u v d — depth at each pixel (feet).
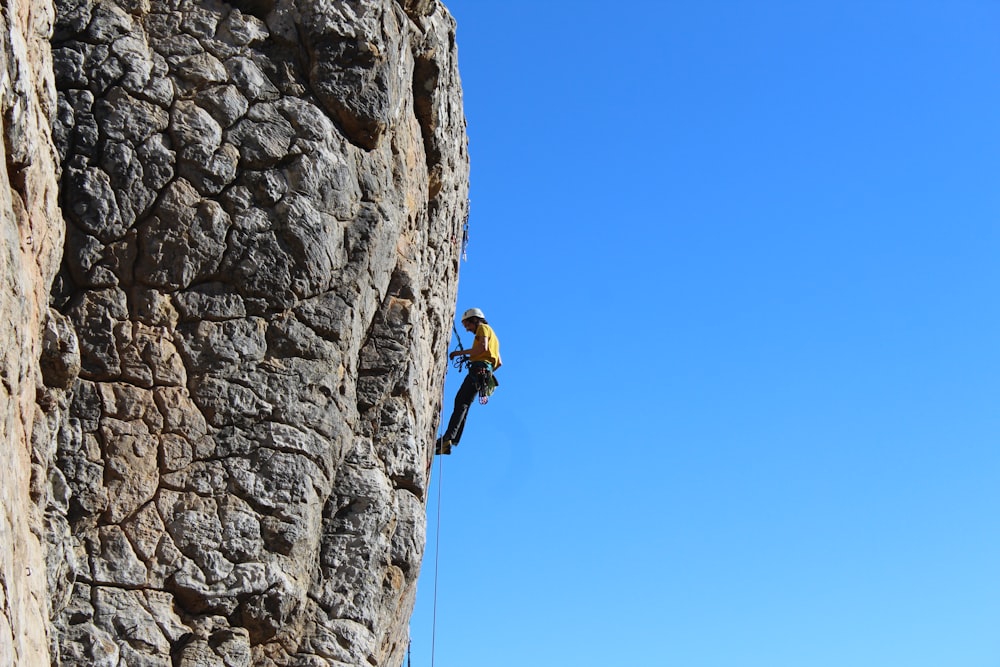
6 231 25.93
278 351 32.04
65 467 29.94
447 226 40.60
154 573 30.09
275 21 33.55
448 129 39.91
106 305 30.91
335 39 33.63
